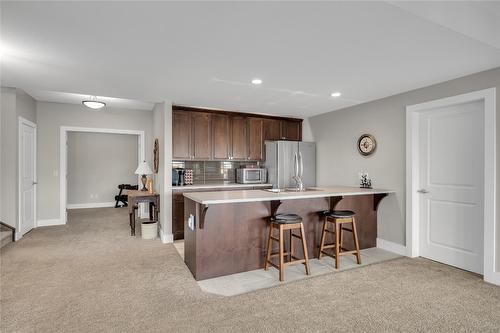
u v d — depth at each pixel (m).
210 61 2.62
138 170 5.21
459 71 2.89
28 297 2.51
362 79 3.17
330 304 2.42
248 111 5.15
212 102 4.42
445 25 1.90
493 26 2.14
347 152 4.65
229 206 3.11
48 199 5.44
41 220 5.39
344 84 3.36
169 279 2.95
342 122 4.77
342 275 3.06
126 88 3.59
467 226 3.16
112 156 8.29
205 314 2.25
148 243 4.30
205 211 2.85
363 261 3.50
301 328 2.06
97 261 3.47
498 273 2.78
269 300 2.49
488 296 2.55
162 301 2.47
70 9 1.74
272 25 1.93
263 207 3.30
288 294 2.61
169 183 4.42
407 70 2.86
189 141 4.83
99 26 1.96
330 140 5.05
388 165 3.93
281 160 5.13
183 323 2.12
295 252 3.51
